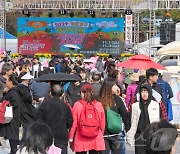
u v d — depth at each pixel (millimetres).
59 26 70000
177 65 47406
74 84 19047
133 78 20906
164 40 62812
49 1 62938
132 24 77438
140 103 15000
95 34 70000
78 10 63781
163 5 62406
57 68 45469
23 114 17078
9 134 16766
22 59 50844
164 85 20234
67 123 14398
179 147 19719
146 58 23031
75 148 14742
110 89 15422
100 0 62812
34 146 7801
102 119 14812
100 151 15266
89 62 50062
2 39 70125
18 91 16922
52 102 14305
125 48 75000
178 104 23453
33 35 70000
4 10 63969
